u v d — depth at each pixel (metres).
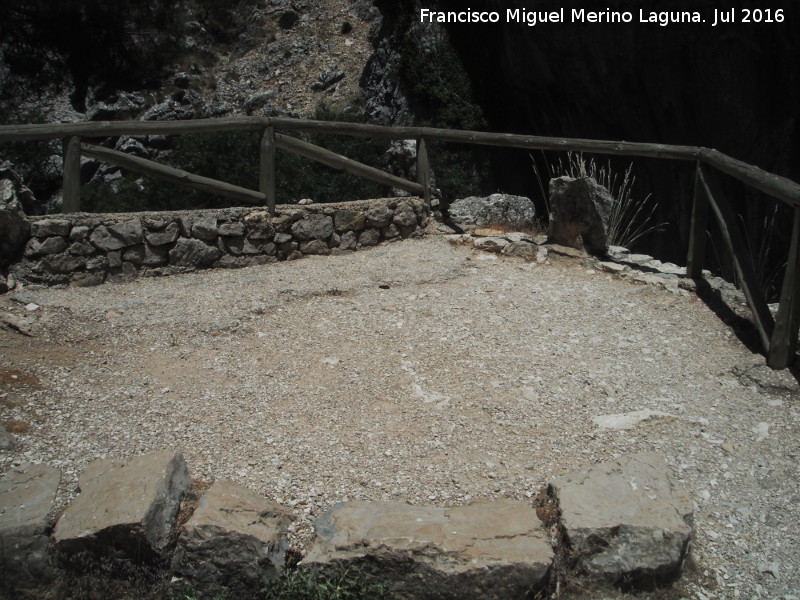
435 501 3.33
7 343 4.55
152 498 3.07
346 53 17.19
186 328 4.91
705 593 3.02
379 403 4.12
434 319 5.19
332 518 3.15
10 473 3.36
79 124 5.64
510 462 3.61
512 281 5.98
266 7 19.58
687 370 4.56
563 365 4.57
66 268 5.59
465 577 2.88
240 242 6.28
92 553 2.99
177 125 5.98
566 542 3.04
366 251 6.83
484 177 13.23
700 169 5.68
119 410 3.94
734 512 3.38
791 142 10.98
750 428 3.96
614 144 6.14
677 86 11.72
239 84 17.45
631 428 3.91
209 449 3.65
